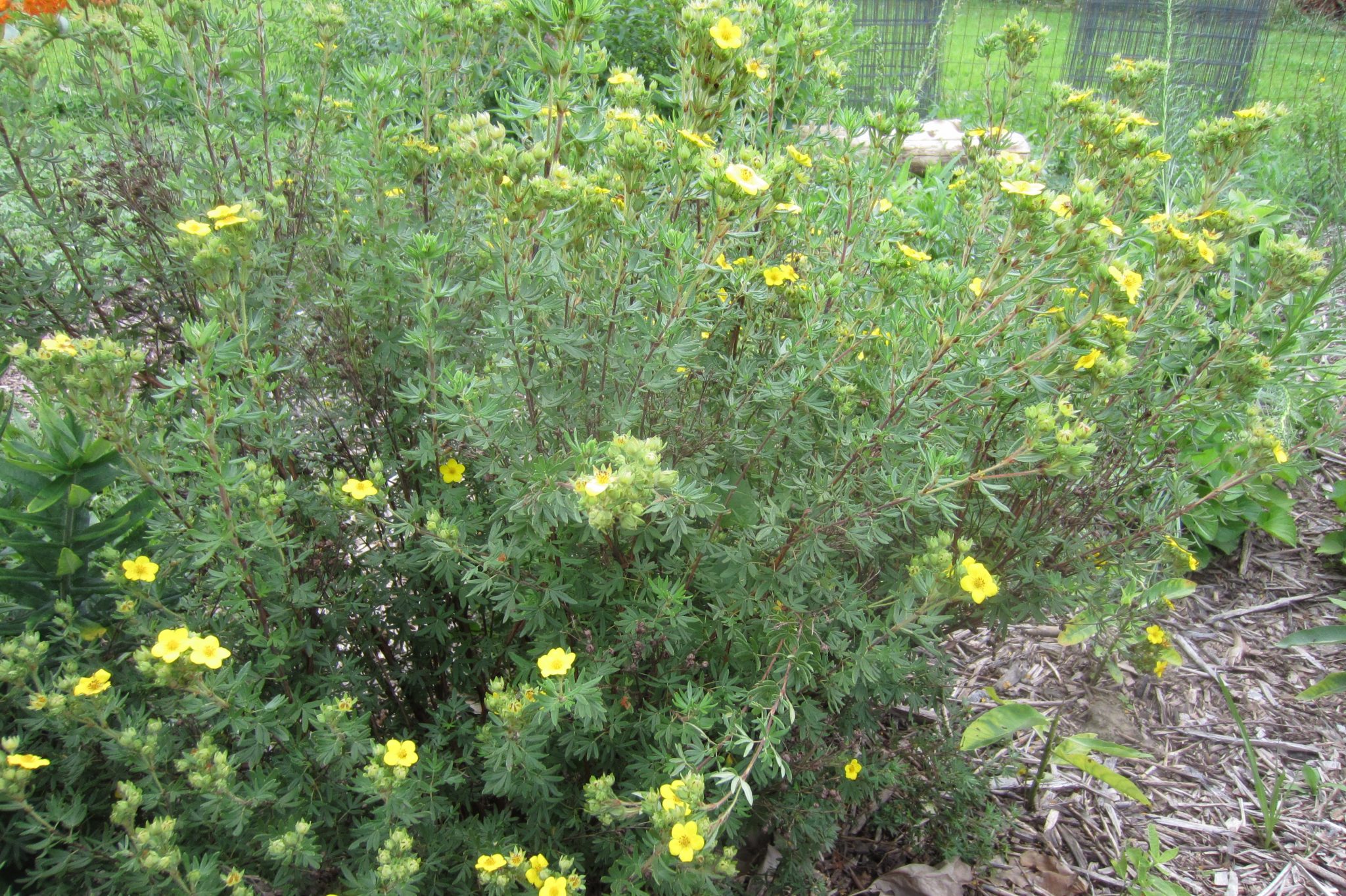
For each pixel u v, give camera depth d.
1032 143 4.32
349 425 2.74
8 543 2.35
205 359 2.03
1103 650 3.68
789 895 2.63
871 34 6.22
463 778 2.29
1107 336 2.28
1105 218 2.24
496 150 2.04
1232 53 8.62
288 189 3.01
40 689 2.04
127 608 2.17
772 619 2.35
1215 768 3.45
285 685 2.34
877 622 2.41
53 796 2.08
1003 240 2.21
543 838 2.38
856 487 2.46
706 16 2.15
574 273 2.25
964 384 2.30
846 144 2.78
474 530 2.36
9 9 2.70
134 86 2.96
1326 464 4.76
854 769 2.62
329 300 2.56
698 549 2.32
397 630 2.72
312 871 2.24
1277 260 2.61
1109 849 3.14
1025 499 2.82
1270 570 4.34
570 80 2.42
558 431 2.35
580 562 2.27
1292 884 3.03
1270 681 3.81
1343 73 8.87
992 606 2.81
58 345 1.94
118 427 2.06
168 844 1.83
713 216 2.32
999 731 2.90
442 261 2.59
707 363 2.60
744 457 2.54
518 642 2.57
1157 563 3.06
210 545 2.11
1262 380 2.66
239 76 3.03
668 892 2.16
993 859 3.05
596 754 2.31
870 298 2.54
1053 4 9.04
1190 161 5.13
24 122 2.73
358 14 5.65
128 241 3.06
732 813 2.29
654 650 2.42
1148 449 3.12
